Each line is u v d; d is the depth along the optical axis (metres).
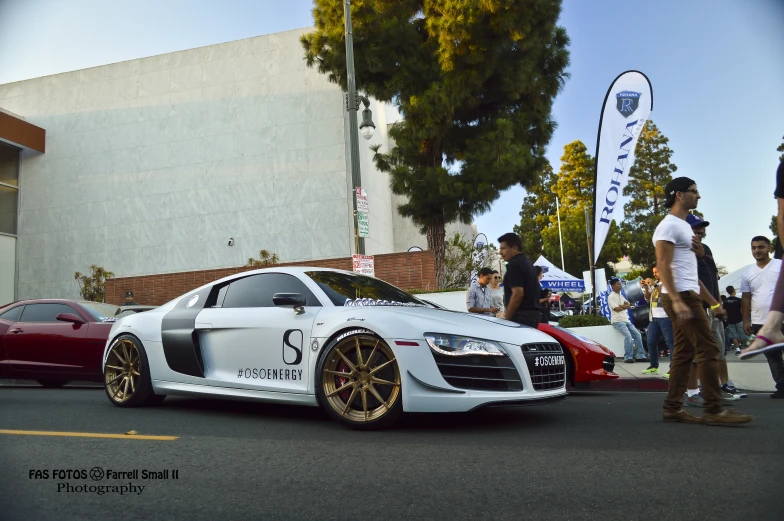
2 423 4.85
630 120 11.80
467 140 15.87
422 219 16.00
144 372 5.70
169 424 4.78
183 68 22.84
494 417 5.09
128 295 14.23
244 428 4.57
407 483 3.00
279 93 21.72
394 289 5.80
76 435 4.28
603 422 4.78
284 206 21.30
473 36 14.75
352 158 10.84
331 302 4.97
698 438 4.00
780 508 2.51
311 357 4.73
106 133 23.50
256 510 2.63
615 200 11.83
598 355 7.22
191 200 22.25
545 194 53.28
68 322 8.18
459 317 4.77
